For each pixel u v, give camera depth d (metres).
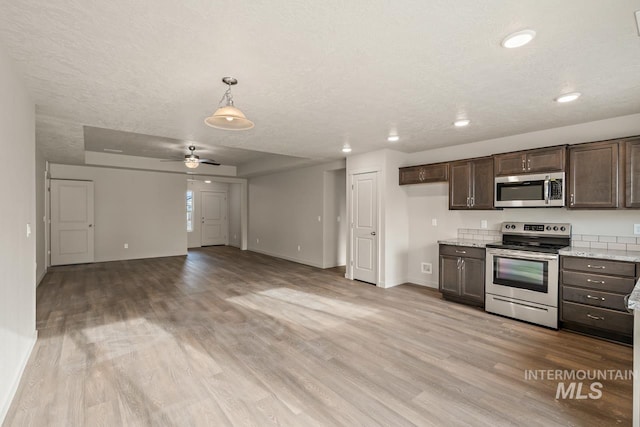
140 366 2.53
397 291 4.88
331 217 6.99
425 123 3.61
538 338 3.10
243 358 2.68
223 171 8.80
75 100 2.92
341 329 3.34
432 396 2.15
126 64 2.20
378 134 4.14
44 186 5.95
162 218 8.21
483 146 4.44
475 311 3.92
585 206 3.31
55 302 4.23
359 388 2.24
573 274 3.19
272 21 1.69
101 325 3.40
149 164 7.45
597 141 3.25
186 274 6.09
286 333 3.23
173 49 2.00
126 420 1.89
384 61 2.15
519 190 3.79
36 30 1.78
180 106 3.09
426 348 2.88
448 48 1.97
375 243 5.27
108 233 7.46
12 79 2.17
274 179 8.45
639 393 1.45
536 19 1.67
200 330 3.29
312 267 6.95
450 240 4.50
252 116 3.38
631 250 3.25
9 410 1.96
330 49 1.99
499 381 2.34
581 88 2.59
